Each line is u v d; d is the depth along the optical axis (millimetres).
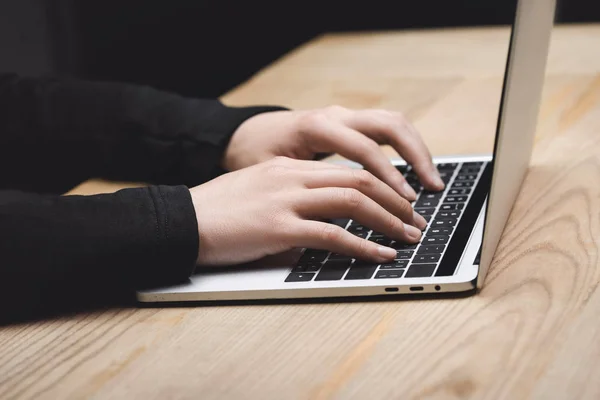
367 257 807
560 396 608
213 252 825
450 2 3285
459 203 938
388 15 3408
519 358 657
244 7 3398
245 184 868
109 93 1167
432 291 758
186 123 1113
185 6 3127
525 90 852
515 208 948
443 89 1412
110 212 819
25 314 800
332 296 774
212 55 3311
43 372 699
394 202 866
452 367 653
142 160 1118
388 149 1181
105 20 2680
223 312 775
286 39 3512
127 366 696
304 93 1440
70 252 794
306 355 688
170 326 757
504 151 767
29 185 1188
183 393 650
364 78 1500
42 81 1207
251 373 669
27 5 2297
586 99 1326
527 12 738
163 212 816
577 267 798
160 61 3070
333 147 1012
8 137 1168
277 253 851
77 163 1154
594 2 2809
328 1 3473
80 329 767
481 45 1650
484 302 747
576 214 919
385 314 742
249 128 1095
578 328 692
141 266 798
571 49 1593
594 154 1104
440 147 1165
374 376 650
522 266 809
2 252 794
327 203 829
